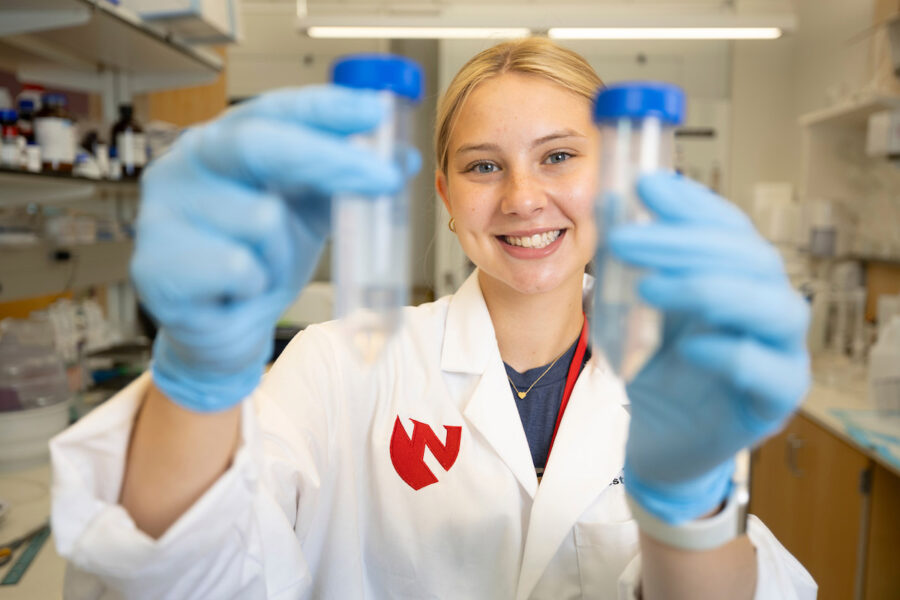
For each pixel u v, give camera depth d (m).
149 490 0.62
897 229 3.15
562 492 1.06
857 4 4.02
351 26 3.55
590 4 5.21
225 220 0.47
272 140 0.45
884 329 2.46
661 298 0.48
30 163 1.90
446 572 1.09
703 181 5.25
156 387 0.61
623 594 0.81
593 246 1.08
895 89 2.87
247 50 5.43
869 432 2.22
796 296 0.50
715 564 0.66
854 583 2.23
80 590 0.69
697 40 5.22
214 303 0.50
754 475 3.08
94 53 2.57
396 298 0.53
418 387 1.19
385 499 1.13
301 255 0.54
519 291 1.11
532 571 1.04
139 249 0.49
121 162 2.46
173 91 3.50
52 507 0.60
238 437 0.63
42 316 2.29
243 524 0.68
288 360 1.17
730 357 0.48
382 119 0.47
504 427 1.12
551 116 1.02
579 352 1.21
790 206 3.98
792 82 5.07
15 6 1.80
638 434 0.61
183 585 0.65
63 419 1.90
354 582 1.09
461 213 1.09
